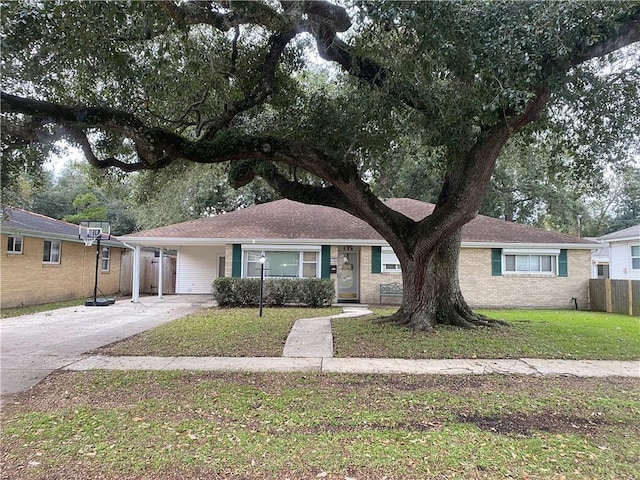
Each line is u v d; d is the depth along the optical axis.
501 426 4.27
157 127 8.16
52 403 4.93
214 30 8.11
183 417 4.45
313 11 6.62
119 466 3.35
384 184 12.16
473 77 6.19
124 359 7.09
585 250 16.94
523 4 5.68
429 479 3.16
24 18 5.25
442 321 10.29
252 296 15.06
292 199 10.25
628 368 6.70
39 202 31.28
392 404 4.90
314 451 3.63
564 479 3.17
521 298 16.73
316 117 8.84
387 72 7.29
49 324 10.90
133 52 6.88
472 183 8.54
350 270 17.39
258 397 5.12
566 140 9.07
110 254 21.22
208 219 18.12
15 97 6.39
